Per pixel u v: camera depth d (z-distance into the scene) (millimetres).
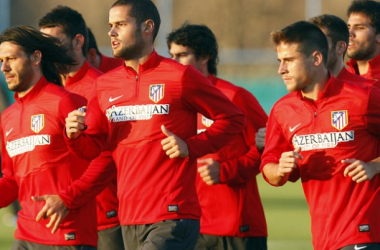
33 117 22234
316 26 20484
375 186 20047
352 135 20141
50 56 22828
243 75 114688
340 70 22688
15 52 22156
